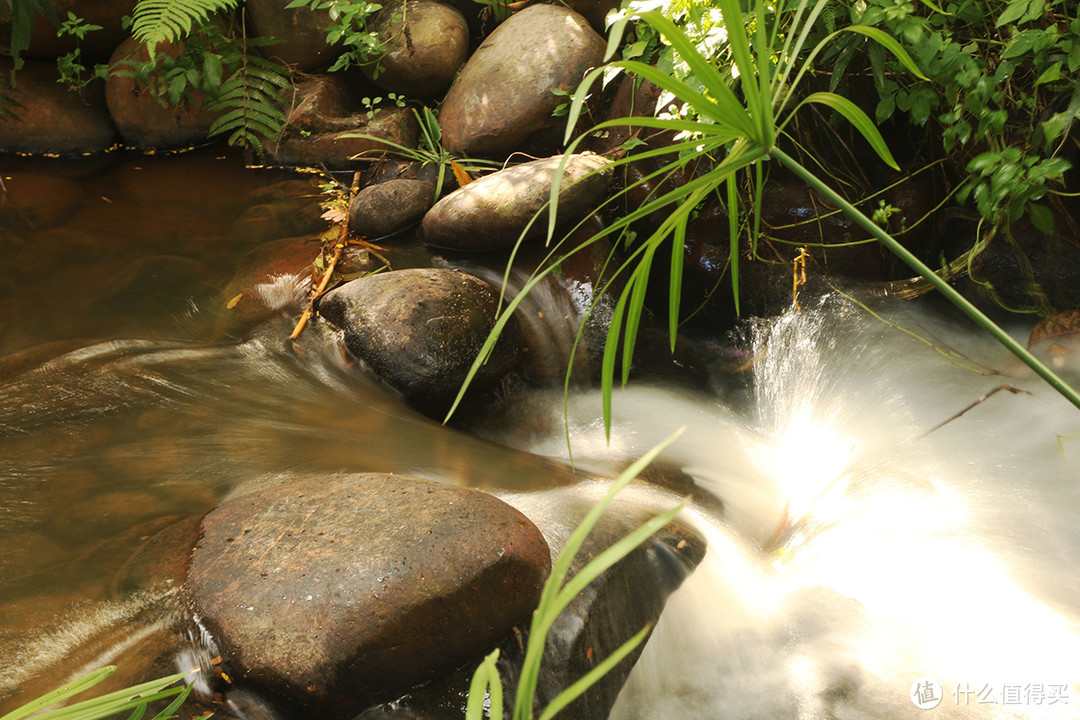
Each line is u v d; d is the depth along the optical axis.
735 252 1.24
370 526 2.06
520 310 3.65
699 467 3.08
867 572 2.48
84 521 2.22
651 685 2.16
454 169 4.32
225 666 1.84
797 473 3.04
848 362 3.50
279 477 2.46
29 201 4.57
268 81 5.05
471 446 2.94
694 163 3.80
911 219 3.64
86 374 3.06
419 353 3.22
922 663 2.17
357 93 5.24
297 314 3.63
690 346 3.86
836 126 3.61
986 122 2.89
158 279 3.83
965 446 2.98
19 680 1.73
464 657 1.98
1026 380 3.23
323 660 1.82
